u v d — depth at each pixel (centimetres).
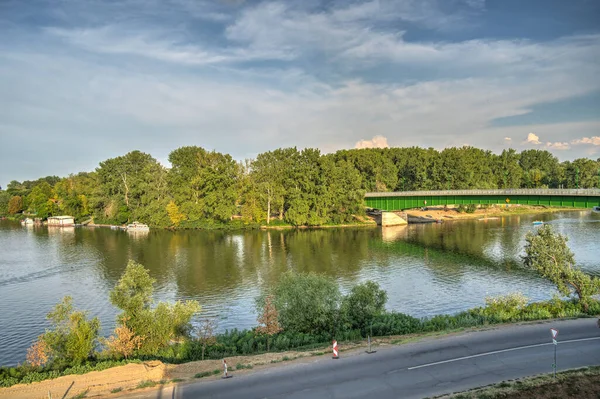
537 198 10644
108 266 8938
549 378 2936
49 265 9088
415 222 15800
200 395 2878
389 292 6738
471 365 3256
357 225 14962
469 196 12406
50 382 3150
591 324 4203
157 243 11756
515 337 3859
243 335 4603
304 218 14175
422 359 3397
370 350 3594
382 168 19562
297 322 4466
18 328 5609
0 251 10750
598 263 8112
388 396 2789
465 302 6219
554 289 6756
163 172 16388
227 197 14738
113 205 16162
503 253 9544
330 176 14875
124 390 2989
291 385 2992
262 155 16662
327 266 8562
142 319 4109
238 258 9481
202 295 6725
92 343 4012
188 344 4159
